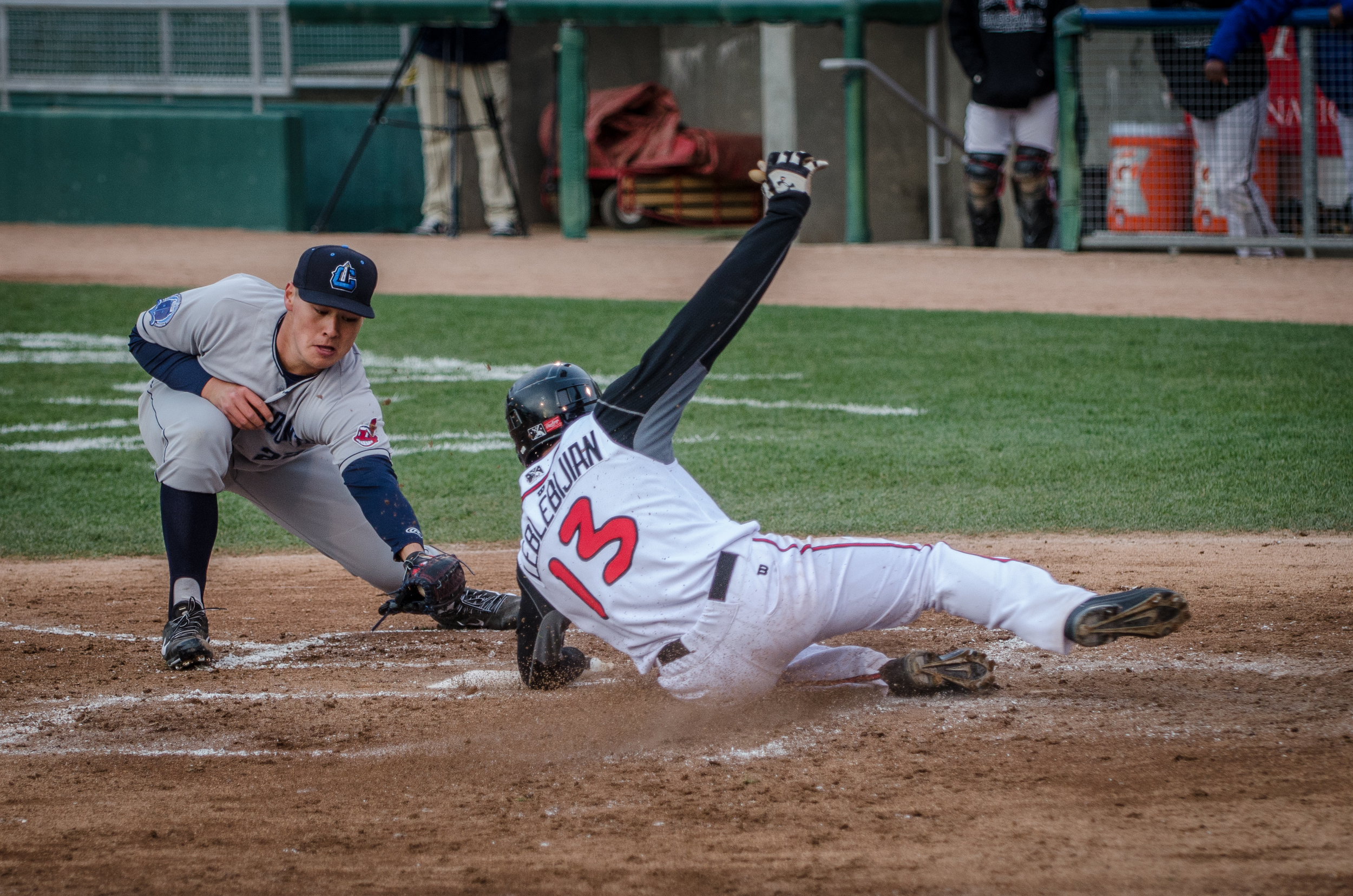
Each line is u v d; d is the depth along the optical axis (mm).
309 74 84688
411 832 10781
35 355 41719
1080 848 9961
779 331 43812
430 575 14414
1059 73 55719
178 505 15672
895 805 10930
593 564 12039
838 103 69375
